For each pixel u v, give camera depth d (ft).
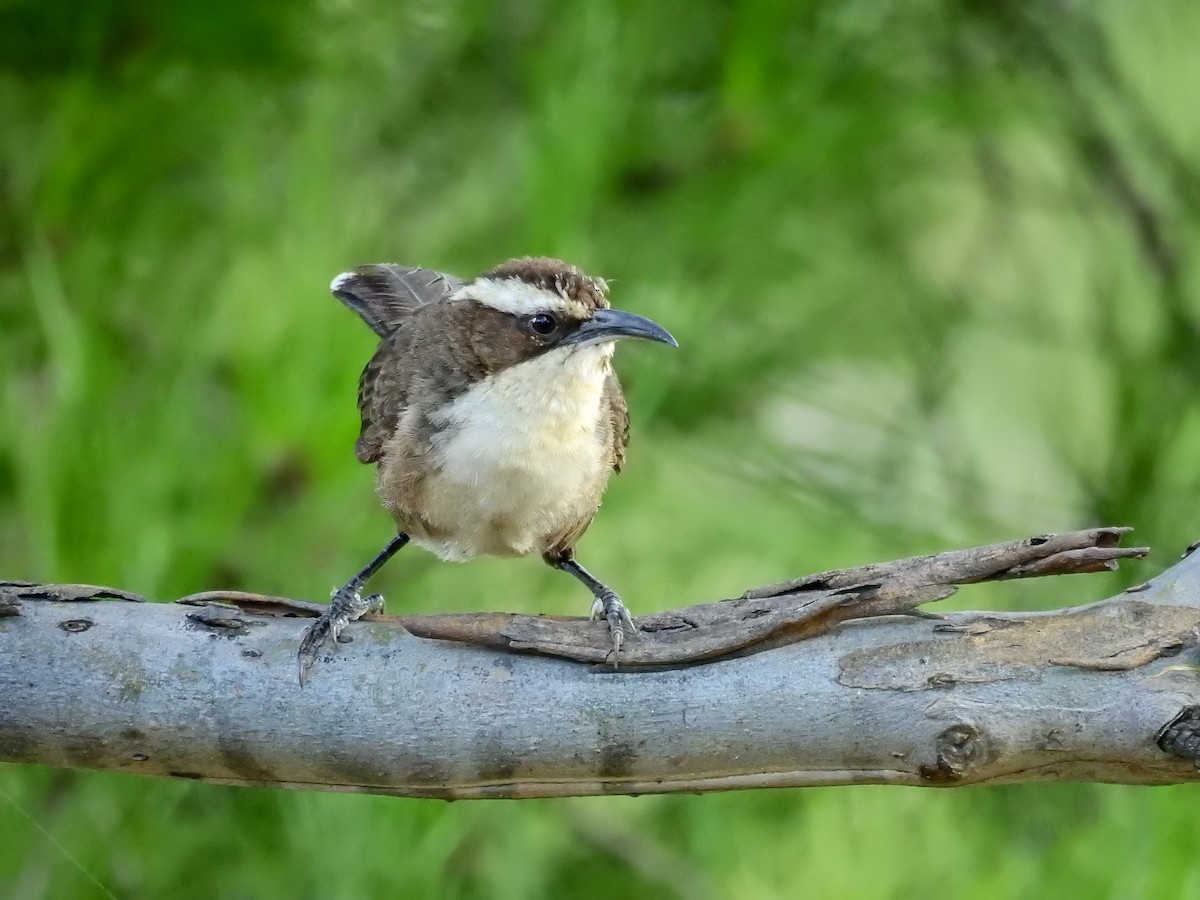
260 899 29.63
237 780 22.77
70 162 29.37
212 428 28.14
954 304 38.60
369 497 31.17
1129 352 36.65
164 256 30.12
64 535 26.71
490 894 32.37
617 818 35.53
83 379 27.14
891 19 33.45
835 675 21.76
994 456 38.65
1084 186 40.06
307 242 28.37
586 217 30.19
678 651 22.02
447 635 22.56
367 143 32.27
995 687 21.33
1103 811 29.32
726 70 30.91
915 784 21.83
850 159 33.27
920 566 22.17
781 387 34.81
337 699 22.27
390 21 30.71
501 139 32.83
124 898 29.66
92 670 22.39
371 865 27.53
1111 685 21.11
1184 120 40.01
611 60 29.53
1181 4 39.29
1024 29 37.78
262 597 23.12
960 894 30.94
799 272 34.73
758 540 33.12
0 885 29.07
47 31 28.71
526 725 22.08
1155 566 32.94
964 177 39.86
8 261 30.30
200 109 30.12
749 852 33.17
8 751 22.58
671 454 34.65
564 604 34.09
